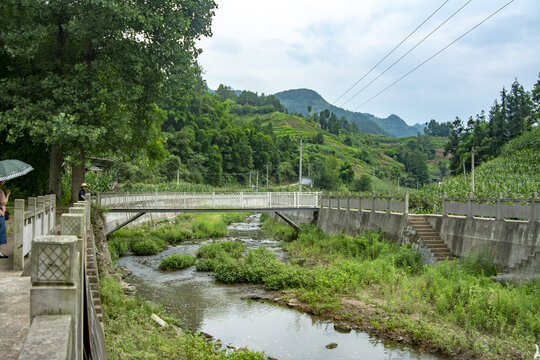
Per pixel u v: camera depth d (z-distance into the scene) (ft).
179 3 65.87
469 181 108.17
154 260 73.41
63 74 61.72
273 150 320.50
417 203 88.07
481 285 46.57
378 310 43.37
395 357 33.88
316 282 52.85
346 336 38.55
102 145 64.13
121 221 93.71
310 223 109.29
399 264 60.34
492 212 54.85
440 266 53.01
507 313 37.63
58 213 57.77
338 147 453.17
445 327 37.76
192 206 91.30
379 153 495.41
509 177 104.53
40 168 70.90
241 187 264.93
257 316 44.29
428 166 469.98
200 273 64.28
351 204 89.92
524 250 48.49
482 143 232.12
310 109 651.25
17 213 24.62
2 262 26.91
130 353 27.84
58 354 7.33
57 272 9.84
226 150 275.39
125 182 168.55
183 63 65.72
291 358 33.86
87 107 56.70
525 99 226.17
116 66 60.70
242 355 31.65
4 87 56.70
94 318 20.43
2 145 67.67
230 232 116.06
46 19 58.59
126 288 51.98
